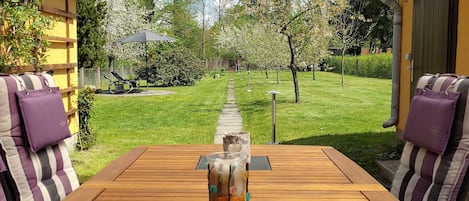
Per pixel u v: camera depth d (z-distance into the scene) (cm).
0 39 354
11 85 183
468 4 351
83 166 458
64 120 207
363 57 2238
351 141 588
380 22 2414
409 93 477
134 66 2023
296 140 600
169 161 208
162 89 1600
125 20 1811
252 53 1845
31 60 389
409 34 485
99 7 1326
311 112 885
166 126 750
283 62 1614
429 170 172
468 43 349
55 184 190
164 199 148
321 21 1012
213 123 781
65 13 495
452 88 171
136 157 217
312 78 2073
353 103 1045
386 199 151
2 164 167
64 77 501
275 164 203
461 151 161
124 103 1130
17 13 358
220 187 126
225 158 131
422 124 179
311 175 182
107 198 150
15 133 180
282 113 876
